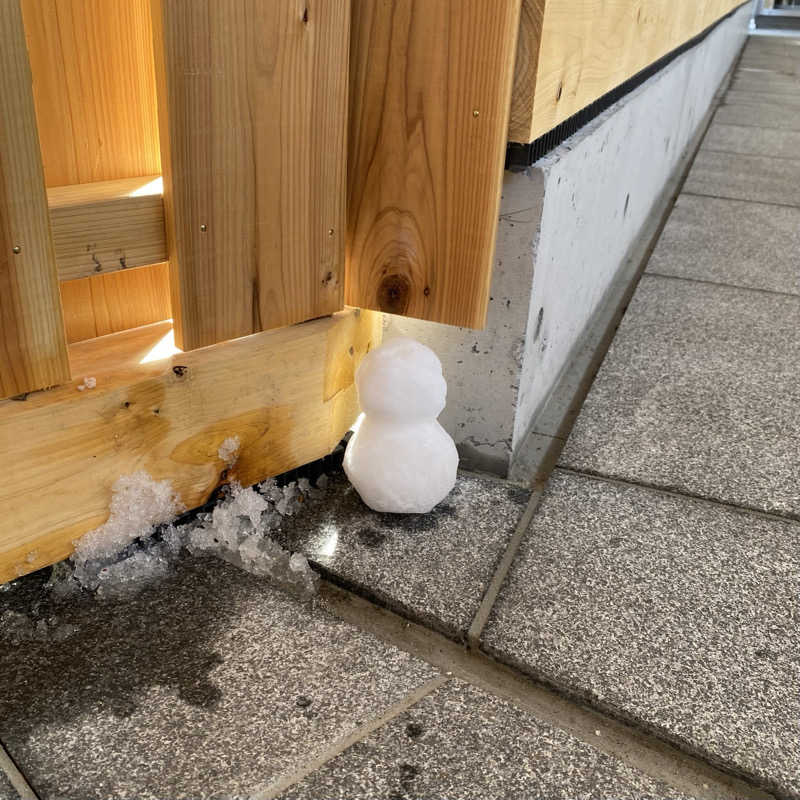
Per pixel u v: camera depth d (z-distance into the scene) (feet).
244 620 4.46
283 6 4.29
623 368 8.04
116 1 4.25
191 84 4.07
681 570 5.02
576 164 6.31
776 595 4.83
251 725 3.78
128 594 4.61
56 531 4.30
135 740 3.67
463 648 4.42
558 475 6.08
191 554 4.98
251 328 4.89
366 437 5.28
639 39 8.86
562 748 3.75
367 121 5.07
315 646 4.30
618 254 10.59
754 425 6.95
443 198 5.02
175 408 4.59
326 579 4.88
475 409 5.99
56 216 3.91
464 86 4.71
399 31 4.77
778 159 18.39
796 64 39.45
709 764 3.72
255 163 4.51
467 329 5.80
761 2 81.10
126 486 4.51
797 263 11.53
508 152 5.29
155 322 5.11
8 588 4.60
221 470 5.01
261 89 4.37
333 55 4.65
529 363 6.01
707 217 13.82
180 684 4.00
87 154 4.40
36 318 3.92
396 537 5.21
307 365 5.27
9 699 3.87
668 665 4.24
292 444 5.41
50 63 4.10
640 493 5.87
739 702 4.01
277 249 4.83
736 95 28.76
